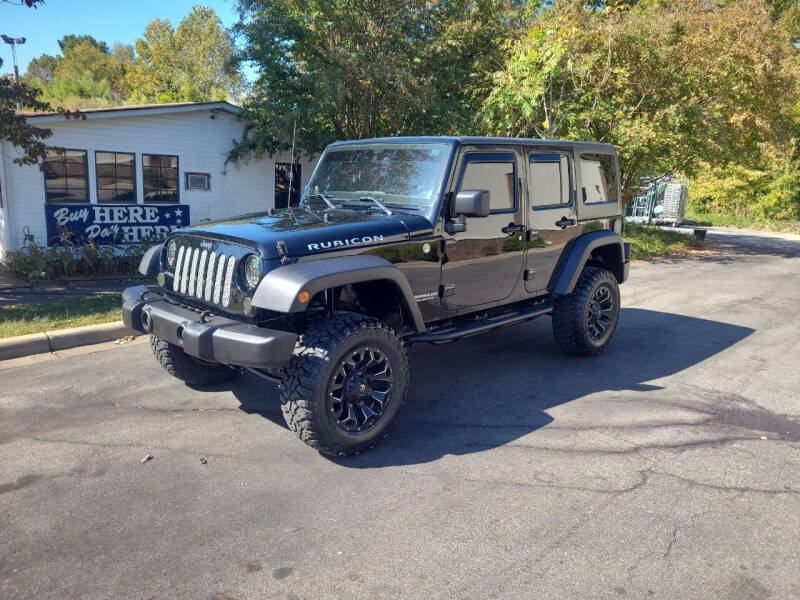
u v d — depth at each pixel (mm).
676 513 3213
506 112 12891
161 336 3895
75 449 3920
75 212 11758
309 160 15695
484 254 4668
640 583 2645
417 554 2838
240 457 3830
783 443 4117
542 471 3672
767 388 5238
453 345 6477
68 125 11414
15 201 11055
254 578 2662
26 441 4031
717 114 14680
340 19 13102
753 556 2850
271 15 13109
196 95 34688
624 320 7809
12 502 3273
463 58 15109
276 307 3326
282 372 3723
